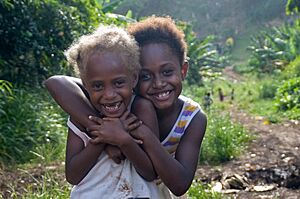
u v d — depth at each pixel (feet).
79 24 32.50
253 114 43.57
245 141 27.78
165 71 8.84
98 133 8.48
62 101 9.02
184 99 9.61
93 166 8.75
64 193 16.01
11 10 29.22
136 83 8.62
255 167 22.45
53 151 22.00
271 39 83.76
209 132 25.36
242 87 71.92
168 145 9.37
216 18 146.51
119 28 8.75
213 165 23.26
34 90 28.81
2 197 16.83
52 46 30.86
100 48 8.22
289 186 21.36
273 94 56.85
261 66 85.51
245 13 146.82
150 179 8.77
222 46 131.13
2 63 28.50
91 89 8.39
